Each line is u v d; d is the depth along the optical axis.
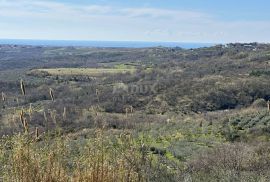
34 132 5.52
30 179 5.13
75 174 5.49
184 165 24.34
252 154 24.44
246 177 20.20
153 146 28.42
